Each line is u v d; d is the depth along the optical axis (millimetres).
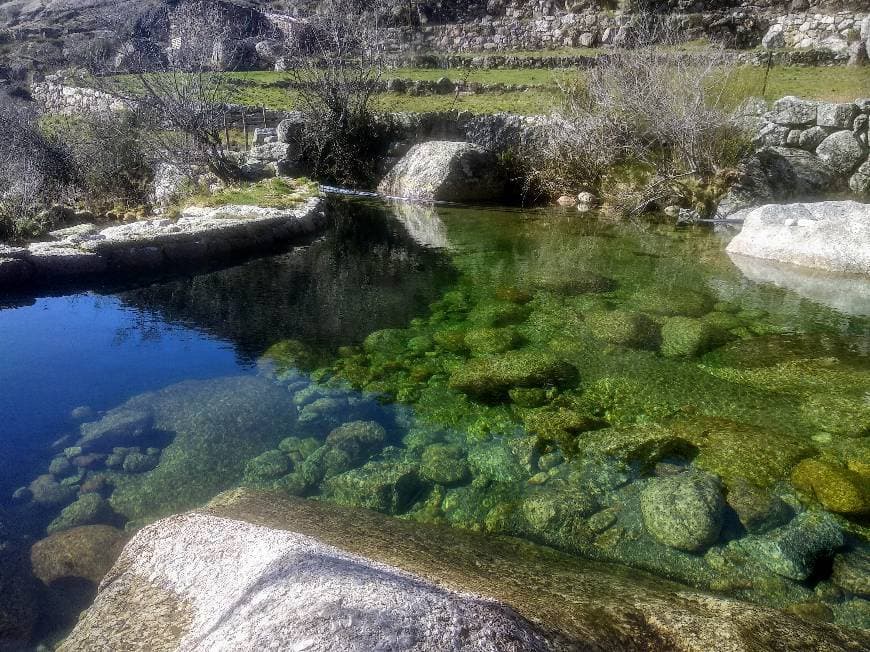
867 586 3525
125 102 16359
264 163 15289
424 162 14492
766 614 2756
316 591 1983
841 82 14227
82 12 29922
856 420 5004
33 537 3918
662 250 9992
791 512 4043
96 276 8070
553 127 13930
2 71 25953
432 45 23438
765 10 18891
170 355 6352
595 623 2398
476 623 1910
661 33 18391
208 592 2414
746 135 12109
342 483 4484
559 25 21328
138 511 4223
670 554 3793
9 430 5012
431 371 6059
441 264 9312
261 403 5469
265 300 7832
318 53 21359
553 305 7613
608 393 5578
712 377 5801
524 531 4039
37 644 3127
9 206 10430
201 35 18453
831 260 8773
